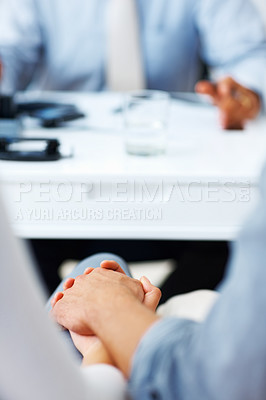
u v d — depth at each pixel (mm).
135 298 647
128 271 887
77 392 467
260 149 1332
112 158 1221
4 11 2096
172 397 506
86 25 2092
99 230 1146
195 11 2129
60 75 2148
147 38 2133
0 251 391
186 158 1232
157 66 2158
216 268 1401
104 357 616
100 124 1522
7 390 447
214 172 1120
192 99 1784
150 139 1231
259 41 2014
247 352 455
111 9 1941
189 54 2186
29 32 2100
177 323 542
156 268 1674
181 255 1608
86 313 645
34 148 1251
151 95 1225
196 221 1147
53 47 2131
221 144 1369
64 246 1610
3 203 393
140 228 1148
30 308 417
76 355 685
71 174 1098
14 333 415
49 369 441
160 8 2115
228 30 2057
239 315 458
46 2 2094
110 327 599
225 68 2055
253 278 453
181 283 1353
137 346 557
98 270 762
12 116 1393
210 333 479
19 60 2082
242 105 1518
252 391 462
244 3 2070
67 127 1486
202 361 482
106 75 2121
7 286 400
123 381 548
